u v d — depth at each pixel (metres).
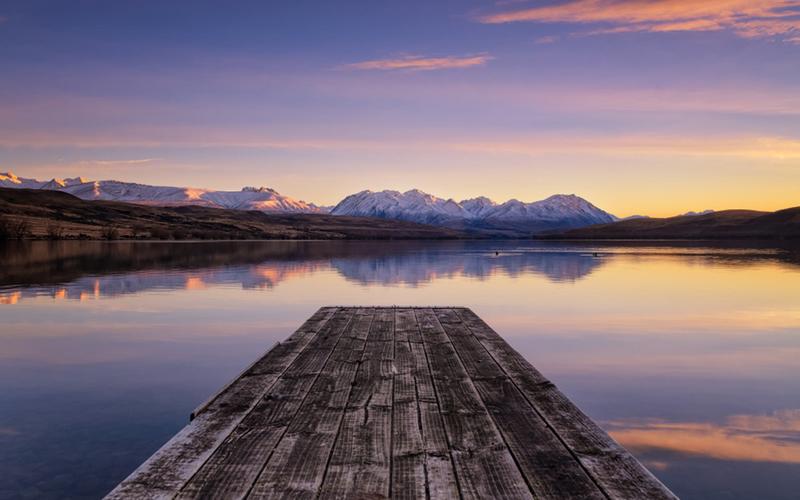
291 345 8.10
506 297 19.64
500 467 3.80
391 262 39.91
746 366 9.78
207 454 3.97
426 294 20.38
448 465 3.83
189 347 11.17
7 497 4.71
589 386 8.51
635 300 18.88
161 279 25.11
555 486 3.51
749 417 7.04
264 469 3.72
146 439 6.07
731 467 5.53
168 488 3.42
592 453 4.06
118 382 8.49
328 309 12.08
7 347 11.11
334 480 3.56
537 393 5.64
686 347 11.45
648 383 8.70
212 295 19.50
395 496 3.35
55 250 50.78
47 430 6.33
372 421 4.75
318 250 62.19
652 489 3.47
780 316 15.47
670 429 6.61
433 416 4.91
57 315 15.09
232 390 5.69
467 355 7.44
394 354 7.48
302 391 5.66
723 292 21.33
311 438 4.32
